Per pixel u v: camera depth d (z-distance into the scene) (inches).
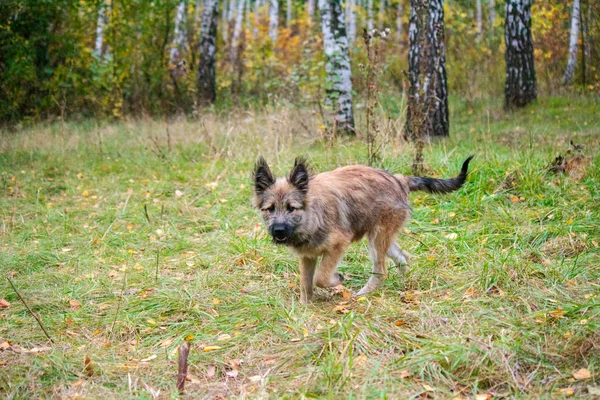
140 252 290.8
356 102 599.8
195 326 208.2
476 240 267.6
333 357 171.3
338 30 513.3
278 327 201.9
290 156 424.5
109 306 228.1
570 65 776.9
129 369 181.0
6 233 318.3
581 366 167.9
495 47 856.9
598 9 745.0
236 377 176.7
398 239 282.2
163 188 396.2
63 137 541.0
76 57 724.0
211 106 676.1
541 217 283.3
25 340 202.8
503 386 163.0
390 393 158.2
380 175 243.6
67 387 172.9
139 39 781.9
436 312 204.4
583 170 335.6
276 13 1072.8
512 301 210.4
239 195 362.6
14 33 653.9
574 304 203.3
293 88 606.2
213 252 282.5
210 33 794.8
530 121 590.6
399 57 792.3
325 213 222.4
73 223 333.7
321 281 222.1
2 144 527.8
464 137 515.8
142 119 670.5
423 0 412.2
